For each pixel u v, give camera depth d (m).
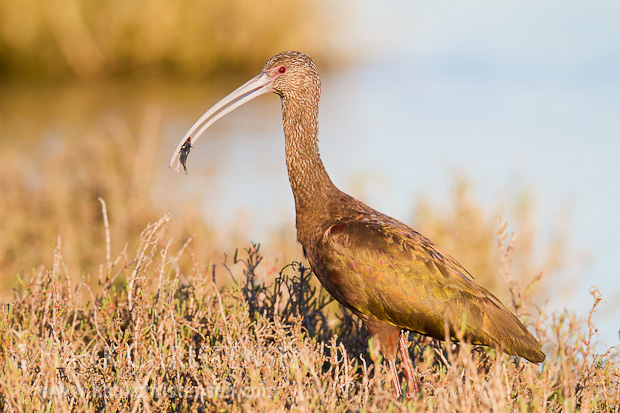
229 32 37.25
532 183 15.69
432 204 14.40
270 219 14.96
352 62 42.38
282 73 7.92
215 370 6.61
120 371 6.54
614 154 20.59
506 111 27.23
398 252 7.10
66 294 8.09
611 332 10.66
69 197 14.16
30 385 6.20
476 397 6.27
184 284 8.41
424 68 38.56
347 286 7.28
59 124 23.44
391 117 27.17
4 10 32.06
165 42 35.56
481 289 7.12
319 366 6.54
